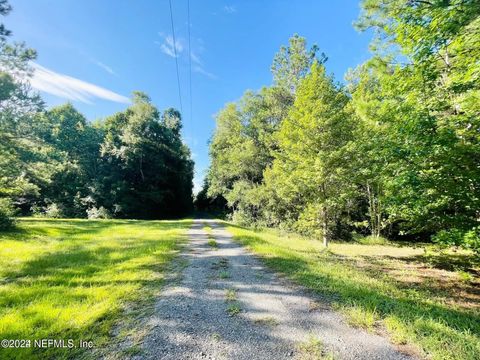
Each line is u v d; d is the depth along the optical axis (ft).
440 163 18.40
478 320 13.74
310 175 36.96
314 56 82.33
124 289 16.33
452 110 21.16
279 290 17.08
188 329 11.60
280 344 10.44
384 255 41.19
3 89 50.03
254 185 105.50
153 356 9.50
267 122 105.19
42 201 122.01
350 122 37.06
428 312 13.78
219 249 32.45
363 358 9.52
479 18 16.88
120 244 34.55
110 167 145.69
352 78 66.49
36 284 17.06
